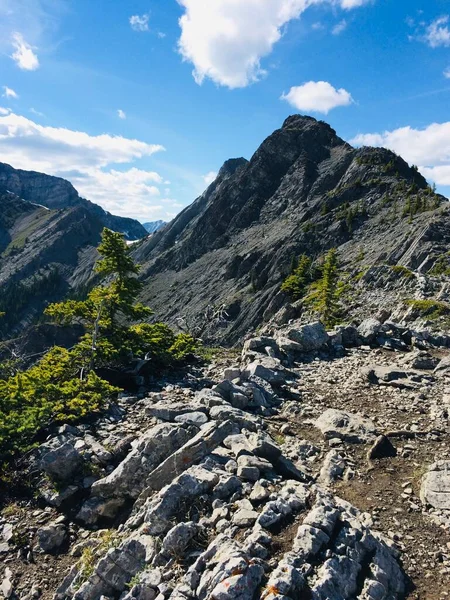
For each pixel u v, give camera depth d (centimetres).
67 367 1694
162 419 1280
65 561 859
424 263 5519
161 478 930
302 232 11906
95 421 1315
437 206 9862
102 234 2175
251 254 12656
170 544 738
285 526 738
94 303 1966
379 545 716
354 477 982
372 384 1585
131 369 1792
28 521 959
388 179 13725
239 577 602
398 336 2141
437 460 1031
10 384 1413
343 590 621
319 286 4703
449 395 1411
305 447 1108
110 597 718
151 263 18575
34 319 19212
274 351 1931
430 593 663
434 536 784
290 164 18875
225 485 849
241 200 17938
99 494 975
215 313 9331
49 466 1040
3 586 808
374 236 9969
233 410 1211
